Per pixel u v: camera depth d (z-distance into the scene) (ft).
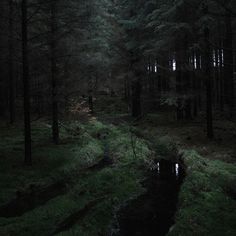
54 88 60.49
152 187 42.63
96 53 84.48
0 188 39.52
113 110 129.80
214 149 55.47
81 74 65.10
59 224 30.71
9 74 84.12
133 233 30.37
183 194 36.40
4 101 93.35
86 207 35.14
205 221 29.09
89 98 116.78
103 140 73.67
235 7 41.75
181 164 52.70
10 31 55.52
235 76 80.69
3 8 64.13
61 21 58.85
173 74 86.94
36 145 60.59
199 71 66.49
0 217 32.35
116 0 102.37
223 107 96.17
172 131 75.00
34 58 56.34
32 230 29.07
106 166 53.26
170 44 75.00
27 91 48.32
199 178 39.70
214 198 33.81
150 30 92.02
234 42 75.46
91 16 60.23
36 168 47.34
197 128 75.10
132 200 38.32
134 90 100.12
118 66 98.48
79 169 50.88
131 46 94.73
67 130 75.31
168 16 67.46
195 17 56.70
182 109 88.58
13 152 54.70
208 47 58.95
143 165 52.70
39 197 39.06
